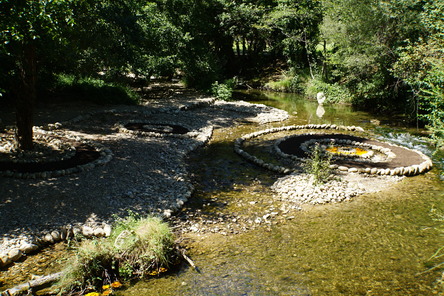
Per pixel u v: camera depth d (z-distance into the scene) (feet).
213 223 21.89
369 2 57.16
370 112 62.18
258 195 26.61
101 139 36.19
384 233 20.74
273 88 89.97
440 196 26.48
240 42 112.78
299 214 23.44
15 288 14.51
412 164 32.91
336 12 63.52
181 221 21.94
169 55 69.87
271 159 34.99
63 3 20.59
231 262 17.54
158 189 25.68
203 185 28.32
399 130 48.73
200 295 14.89
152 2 72.18
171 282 15.83
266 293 15.10
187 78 80.59
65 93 56.34
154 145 36.37
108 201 22.74
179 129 44.34
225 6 87.20
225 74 103.24
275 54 106.93
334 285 15.75
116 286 15.38
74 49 33.09
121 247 16.69
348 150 37.81
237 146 38.63
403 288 15.58
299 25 88.63
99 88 54.49
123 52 47.09
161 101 61.41
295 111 63.00
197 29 79.71
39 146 30.32
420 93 49.11
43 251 17.98
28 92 27.55
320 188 26.91
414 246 19.22
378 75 59.36
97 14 36.68
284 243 19.53
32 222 19.56
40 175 24.68
